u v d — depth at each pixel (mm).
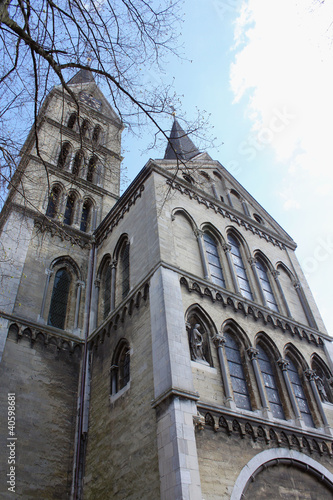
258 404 18141
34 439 18328
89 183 33062
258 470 15625
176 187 24859
